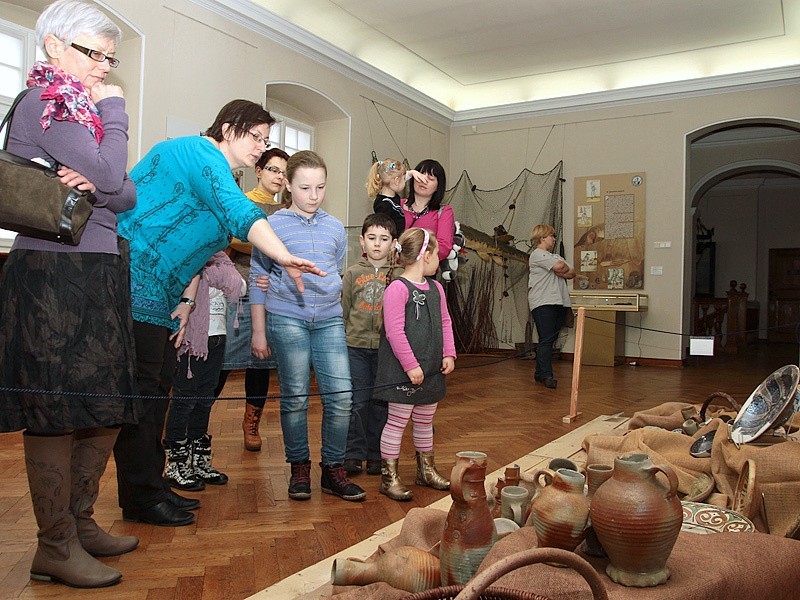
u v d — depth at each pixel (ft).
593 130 31.83
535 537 5.22
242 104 7.65
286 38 23.66
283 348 9.07
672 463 9.16
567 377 24.25
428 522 6.45
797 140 39.47
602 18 25.29
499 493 7.45
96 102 5.84
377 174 11.98
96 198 5.66
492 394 19.39
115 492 9.07
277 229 9.13
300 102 26.43
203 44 20.51
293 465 9.20
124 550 6.96
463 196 34.24
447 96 34.60
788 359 34.71
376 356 10.84
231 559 6.89
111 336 5.76
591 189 31.81
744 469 7.43
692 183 42.34
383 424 10.77
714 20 25.39
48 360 5.45
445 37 27.09
